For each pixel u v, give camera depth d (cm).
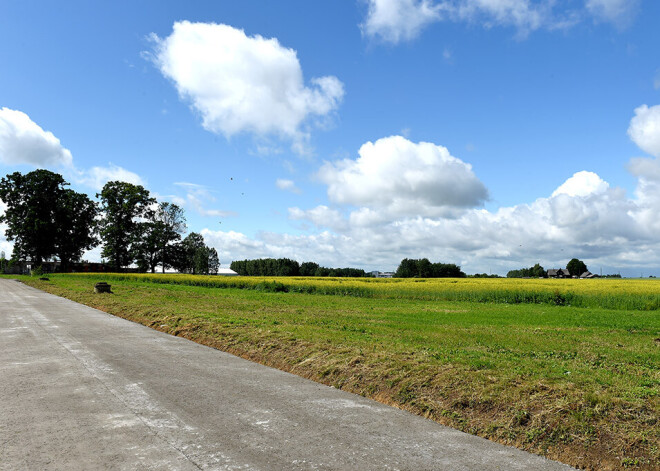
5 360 802
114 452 398
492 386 580
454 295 2641
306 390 634
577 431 455
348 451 413
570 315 1700
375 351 818
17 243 7062
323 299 2525
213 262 10281
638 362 784
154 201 8181
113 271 8150
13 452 395
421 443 441
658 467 391
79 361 796
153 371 727
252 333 1057
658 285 3438
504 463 400
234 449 410
